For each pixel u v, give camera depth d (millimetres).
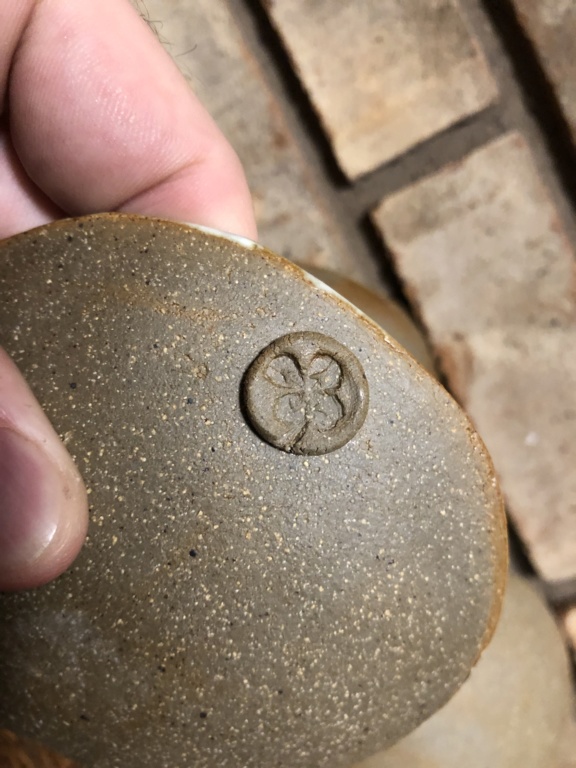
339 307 284
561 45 422
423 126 444
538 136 446
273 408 275
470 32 428
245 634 277
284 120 453
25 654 275
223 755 283
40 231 281
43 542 260
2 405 262
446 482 287
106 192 365
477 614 293
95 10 332
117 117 341
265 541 276
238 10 439
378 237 464
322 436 275
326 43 432
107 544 274
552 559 493
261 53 445
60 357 277
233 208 373
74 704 277
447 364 472
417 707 292
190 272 281
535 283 459
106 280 280
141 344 278
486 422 477
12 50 328
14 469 260
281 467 277
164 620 275
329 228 466
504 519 295
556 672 440
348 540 279
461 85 437
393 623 284
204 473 275
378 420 282
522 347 466
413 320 469
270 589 277
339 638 281
